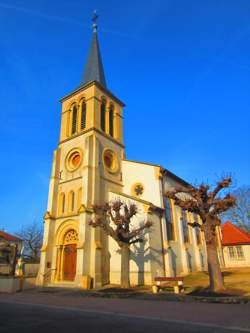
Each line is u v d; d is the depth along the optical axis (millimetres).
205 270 31266
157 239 24703
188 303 13008
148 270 22438
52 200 28375
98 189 26719
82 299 15883
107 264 24828
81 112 32469
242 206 44156
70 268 25219
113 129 34031
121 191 30500
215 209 17703
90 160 27344
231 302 12781
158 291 17453
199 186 18516
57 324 8875
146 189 28828
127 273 19484
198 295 14922
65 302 14672
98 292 18172
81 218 24266
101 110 32844
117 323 8961
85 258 22812
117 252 24938
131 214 20938
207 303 12844
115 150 32125
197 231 34406
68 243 26266
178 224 29812
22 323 9102
